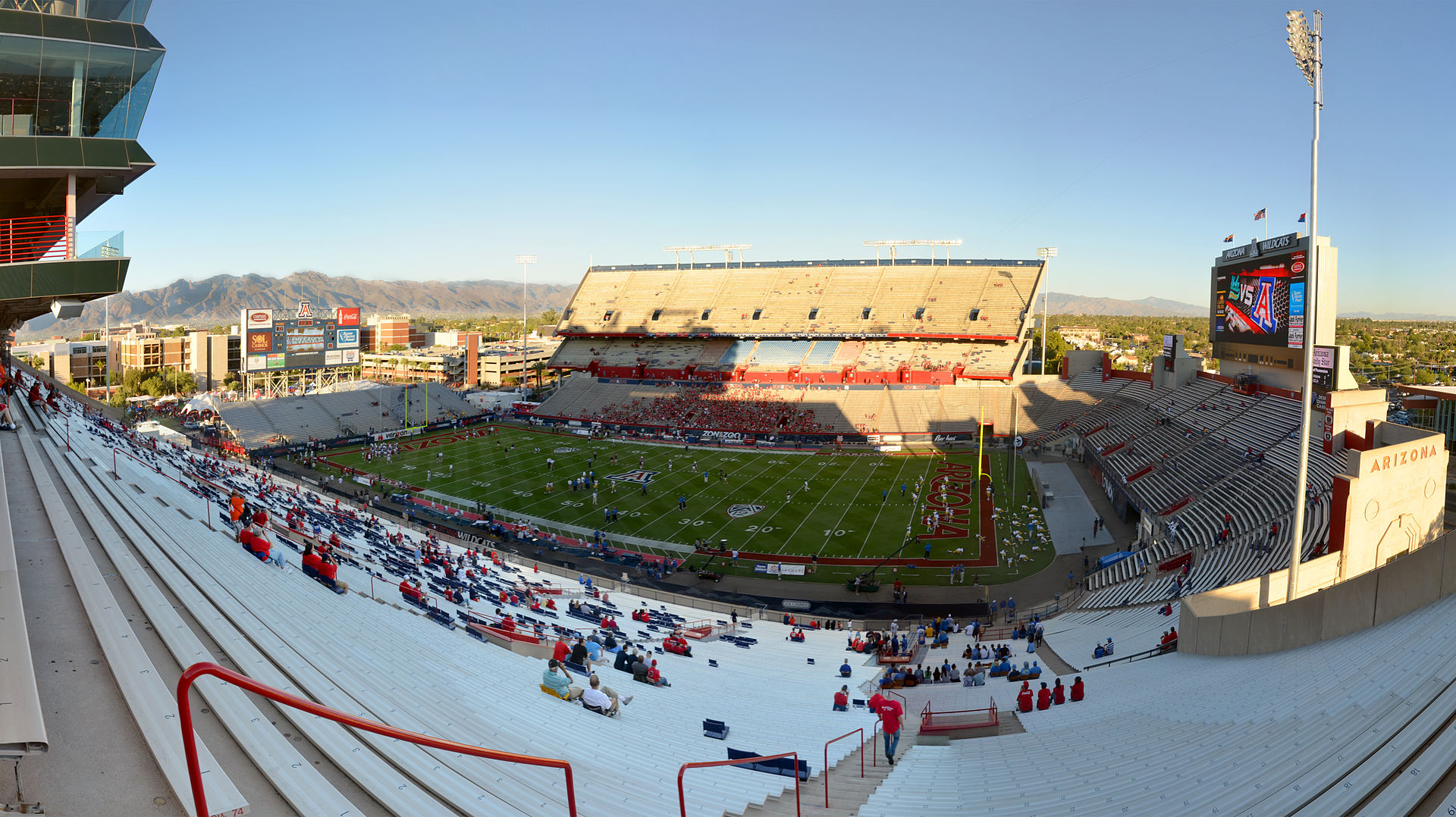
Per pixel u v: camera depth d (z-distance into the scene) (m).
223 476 44.19
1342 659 16.64
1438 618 16.66
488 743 11.86
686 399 93.31
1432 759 10.25
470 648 19.16
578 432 91.12
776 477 67.06
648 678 22.44
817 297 104.06
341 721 5.23
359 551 33.91
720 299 108.62
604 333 109.06
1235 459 46.50
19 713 6.13
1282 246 44.12
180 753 7.71
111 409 99.94
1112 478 57.94
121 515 18.72
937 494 61.00
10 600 8.23
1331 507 28.44
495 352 162.50
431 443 84.38
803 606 40.47
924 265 103.75
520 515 56.00
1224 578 31.59
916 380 90.25
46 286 13.69
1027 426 82.19
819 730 19.33
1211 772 12.62
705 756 15.24
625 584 41.62
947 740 19.19
